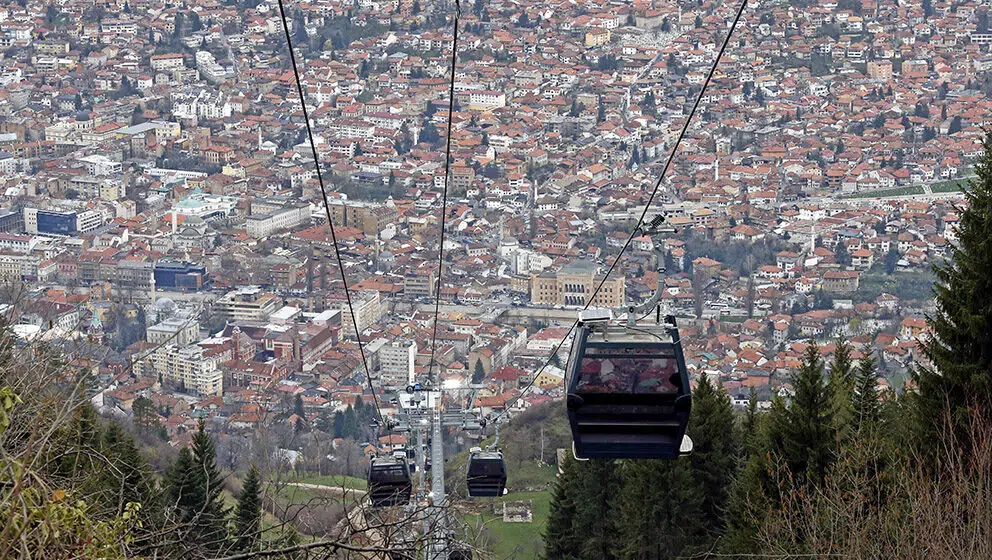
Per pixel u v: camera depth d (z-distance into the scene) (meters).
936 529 48.94
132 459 62.12
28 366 36.91
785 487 76.06
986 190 66.75
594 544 99.94
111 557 30.03
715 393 98.44
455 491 43.44
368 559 34.31
